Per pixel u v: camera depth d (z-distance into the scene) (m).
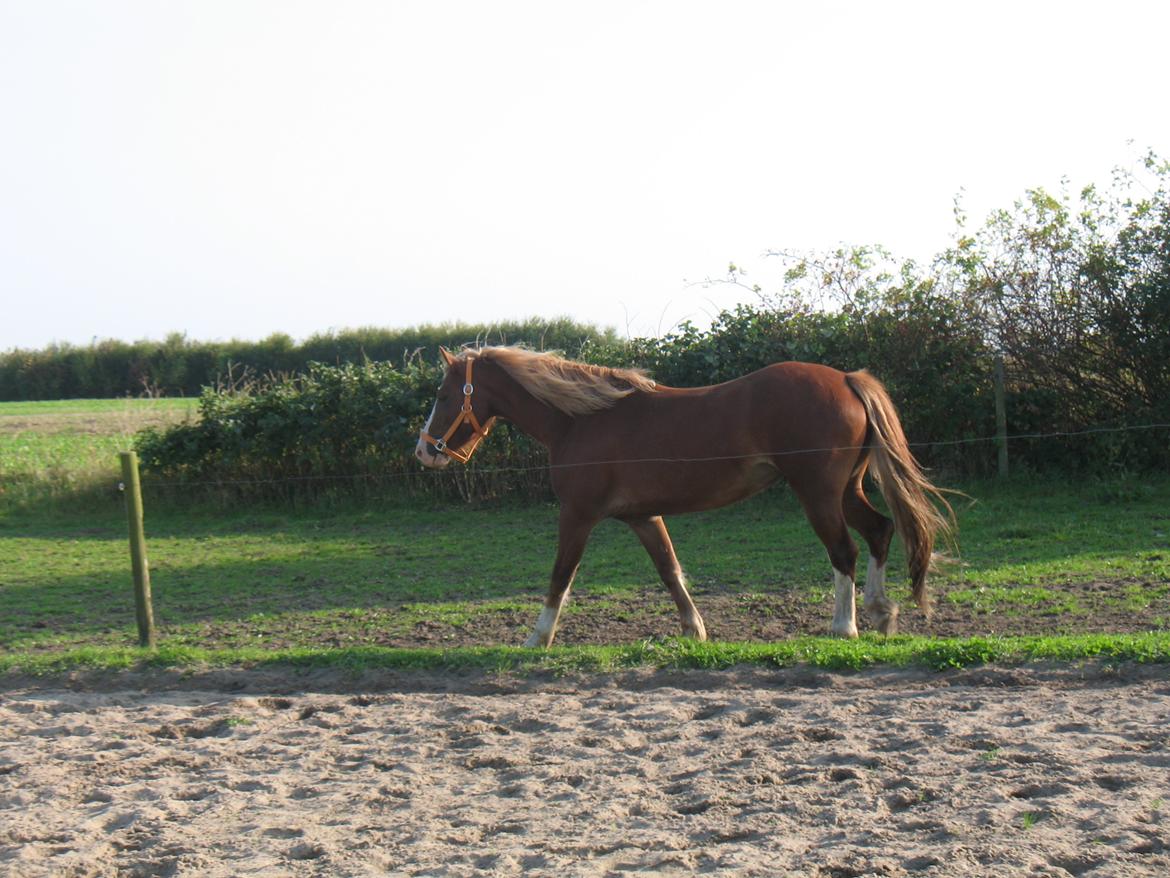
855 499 8.34
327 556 13.62
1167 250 15.45
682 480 8.12
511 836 4.60
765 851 4.25
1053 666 6.64
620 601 10.25
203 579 12.44
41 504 18.17
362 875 4.25
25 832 4.85
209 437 18.11
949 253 16.61
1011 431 15.87
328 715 6.56
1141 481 15.00
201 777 5.56
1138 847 4.07
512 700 6.72
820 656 7.02
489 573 12.05
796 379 8.00
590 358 17.19
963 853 4.08
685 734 5.85
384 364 18.50
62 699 7.26
